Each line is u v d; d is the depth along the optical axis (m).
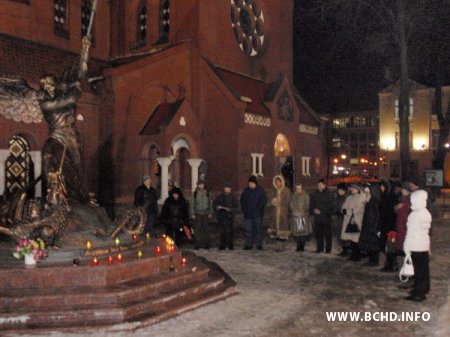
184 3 29.08
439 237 19.12
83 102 23.53
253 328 8.05
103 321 7.91
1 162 19.81
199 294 9.75
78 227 10.75
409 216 9.87
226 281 10.85
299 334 7.79
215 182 28.06
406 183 11.04
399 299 9.93
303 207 15.49
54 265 9.10
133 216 12.05
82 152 23.59
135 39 31.00
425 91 54.56
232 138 27.62
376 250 12.85
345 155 70.44
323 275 12.19
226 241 16.56
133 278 9.45
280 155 33.03
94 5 12.06
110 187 24.02
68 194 11.62
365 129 68.62
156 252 10.58
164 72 26.55
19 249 9.16
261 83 33.66
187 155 28.02
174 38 29.38
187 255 12.63
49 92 11.73
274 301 9.76
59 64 24.62
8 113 12.34
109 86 24.06
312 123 36.22
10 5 24.88
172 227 15.62
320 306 9.41
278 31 36.47
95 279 8.83
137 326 7.90
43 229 9.95
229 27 31.48
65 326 7.72
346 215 13.98
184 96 27.77
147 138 25.02
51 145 11.63
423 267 9.77
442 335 7.72
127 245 11.12
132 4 30.80
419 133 55.16
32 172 21.56
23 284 8.65
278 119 31.55
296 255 14.97
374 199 12.99
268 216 26.61
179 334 7.70
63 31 27.92
